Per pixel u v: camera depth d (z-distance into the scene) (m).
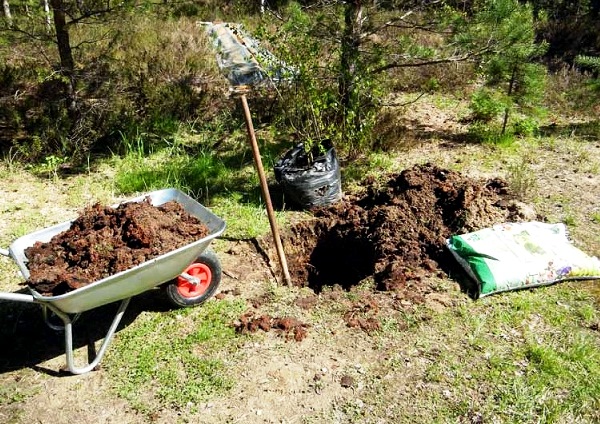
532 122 7.78
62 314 3.32
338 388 3.49
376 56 6.49
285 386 3.51
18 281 4.57
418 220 5.07
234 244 5.10
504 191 5.71
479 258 4.43
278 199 5.93
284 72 6.19
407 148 7.21
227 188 6.16
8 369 3.69
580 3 14.16
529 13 6.94
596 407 3.34
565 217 5.46
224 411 3.34
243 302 4.30
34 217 5.55
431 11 6.86
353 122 6.50
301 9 6.44
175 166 6.53
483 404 3.37
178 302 4.13
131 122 7.57
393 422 3.25
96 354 3.80
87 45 9.73
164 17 12.84
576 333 3.93
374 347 3.82
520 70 7.55
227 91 9.15
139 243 3.69
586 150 7.30
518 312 4.14
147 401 3.41
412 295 4.32
